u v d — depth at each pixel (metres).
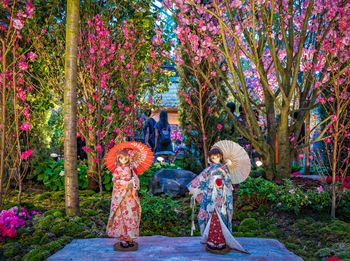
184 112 7.22
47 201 5.87
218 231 3.60
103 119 6.25
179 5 6.05
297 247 4.20
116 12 6.52
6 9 5.21
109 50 5.91
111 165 3.97
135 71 6.25
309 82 6.71
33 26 5.80
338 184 5.34
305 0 6.48
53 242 3.95
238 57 6.17
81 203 5.53
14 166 5.30
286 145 6.45
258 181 5.53
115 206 3.64
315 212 5.18
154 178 6.55
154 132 8.56
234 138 7.24
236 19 6.33
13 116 5.99
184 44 6.75
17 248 3.86
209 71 6.50
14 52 4.86
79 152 8.22
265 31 6.23
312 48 6.45
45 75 6.30
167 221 4.90
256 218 5.12
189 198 6.05
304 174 7.79
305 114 6.46
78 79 6.30
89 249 3.67
